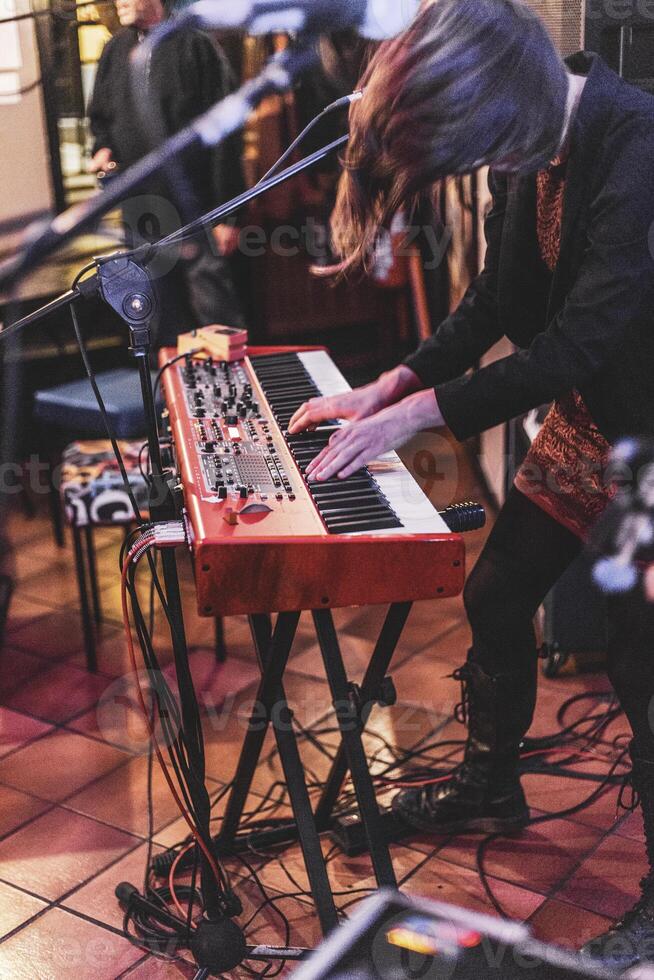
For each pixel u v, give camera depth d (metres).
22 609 3.64
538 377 1.83
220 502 1.88
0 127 4.29
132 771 2.76
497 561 2.27
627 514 2.03
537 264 2.05
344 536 1.77
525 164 1.71
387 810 2.52
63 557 4.01
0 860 2.44
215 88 3.77
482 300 2.29
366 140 1.68
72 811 2.61
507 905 2.25
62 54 4.31
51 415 3.50
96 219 1.72
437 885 2.31
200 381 2.50
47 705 3.08
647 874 2.20
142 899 2.24
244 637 3.43
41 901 2.31
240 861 2.39
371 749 2.82
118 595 3.72
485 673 2.32
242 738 2.88
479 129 1.63
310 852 1.98
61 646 3.41
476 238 4.00
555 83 1.67
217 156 3.82
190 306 4.11
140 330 1.81
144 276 1.80
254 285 5.08
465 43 1.62
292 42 3.46
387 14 2.38
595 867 2.36
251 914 2.24
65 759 2.82
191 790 1.95
